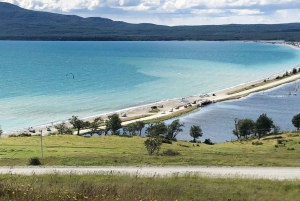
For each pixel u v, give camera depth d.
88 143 67.06
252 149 59.16
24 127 107.31
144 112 134.00
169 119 124.25
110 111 135.12
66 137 75.62
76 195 17.20
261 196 21.22
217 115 130.88
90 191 18.39
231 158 38.94
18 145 61.72
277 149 58.59
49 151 52.94
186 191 21.36
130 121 119.62
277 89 187.00
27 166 32.94
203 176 27.78
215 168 32.25
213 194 21.11
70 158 37.22
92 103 149.25
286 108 143.38
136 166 32.81
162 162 35.16
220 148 61.34
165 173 29.55
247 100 159.50
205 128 113.12
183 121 121.88
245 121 93.56
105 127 103.50
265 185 24.14
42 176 26.02
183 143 71.19
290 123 119.44
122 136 81.12
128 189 19.72
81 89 184.88
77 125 98.25
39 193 17.27
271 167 32.94
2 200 15.55
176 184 23.42
